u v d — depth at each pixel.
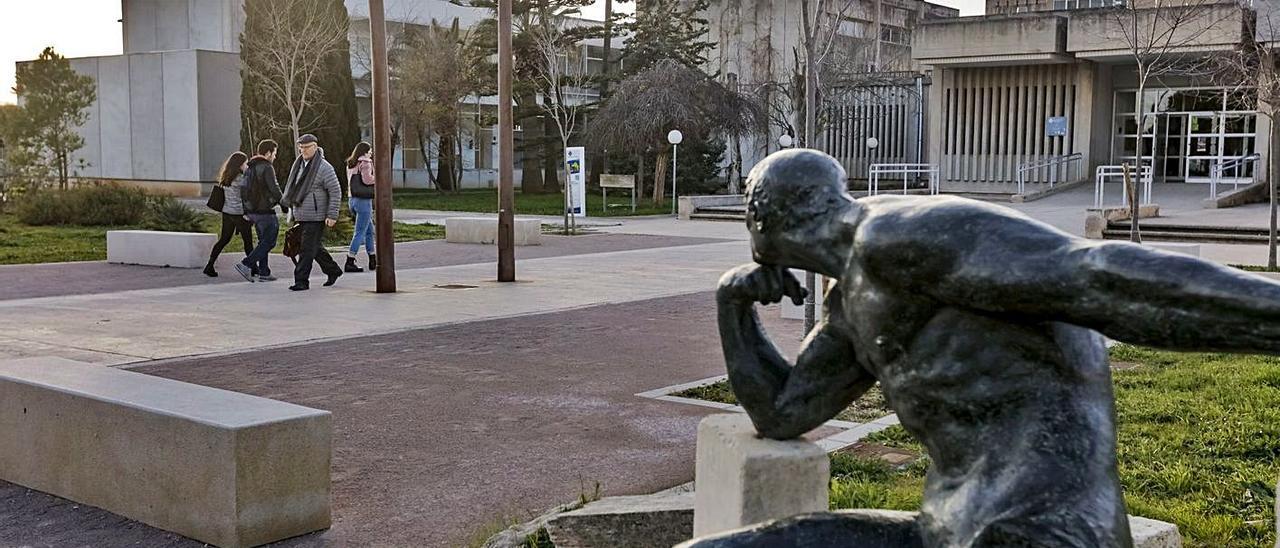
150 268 18.22
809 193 2.20
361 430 7.15
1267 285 1.61
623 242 25.05
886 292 2.04
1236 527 4.93
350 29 50.16
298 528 5.06
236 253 21.11
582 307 13.43
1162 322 1.68
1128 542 1.85
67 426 5.54
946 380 2.00
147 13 58.72
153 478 5.15
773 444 3.22
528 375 9.06
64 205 29.73
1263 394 7.78
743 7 53.16
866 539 2.14
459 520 5.34
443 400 8.07
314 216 14.97
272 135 44.38
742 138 48.03
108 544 4.96
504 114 16.00
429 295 14.54
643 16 48.34
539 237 24.16
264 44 43.03
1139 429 6.84
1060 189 40.06
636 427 7.26
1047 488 1.85
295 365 9.47
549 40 45.81
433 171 60.31
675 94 41.91
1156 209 30.75
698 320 12.39
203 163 50.53
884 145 48.66
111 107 53.44
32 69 41.97
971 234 1.88
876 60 48.66
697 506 3.56
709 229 29.97
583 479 6.05
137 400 5.30
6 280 16.31
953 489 2.00
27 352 10.04
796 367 2.51
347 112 46.12
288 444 4.98
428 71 50.06
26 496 5.67
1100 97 41.69
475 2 48.44
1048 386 1.95
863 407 7.67
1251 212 32.19
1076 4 48.84
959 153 43.47
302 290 14.97
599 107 48.53
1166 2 37.12
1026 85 42.00
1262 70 24.92
